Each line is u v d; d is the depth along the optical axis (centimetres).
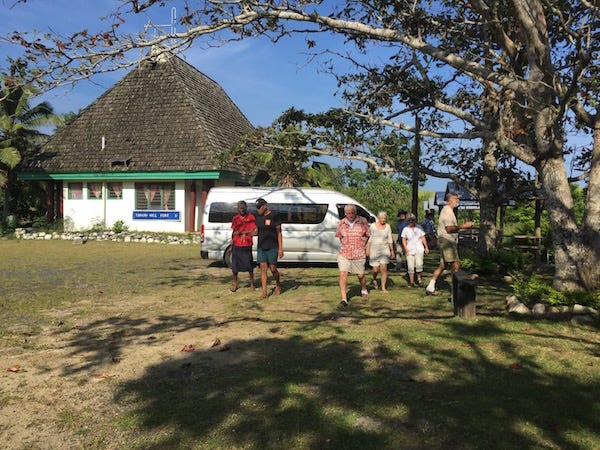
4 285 994
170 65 2569
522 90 716
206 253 1298
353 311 739
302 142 1088
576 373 455
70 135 2472
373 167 1052
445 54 744
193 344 566
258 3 725
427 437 333
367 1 855
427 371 466
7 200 2570
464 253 1276
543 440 328
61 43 609
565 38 930
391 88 1190
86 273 1180
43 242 2112
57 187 2548
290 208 1323
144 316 714
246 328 639
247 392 418
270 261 855
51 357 520
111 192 2350
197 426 353
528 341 560
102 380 450
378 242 915
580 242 743
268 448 320
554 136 733
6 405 396
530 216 2027
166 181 2273
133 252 1717
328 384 434
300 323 664
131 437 339
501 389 418
